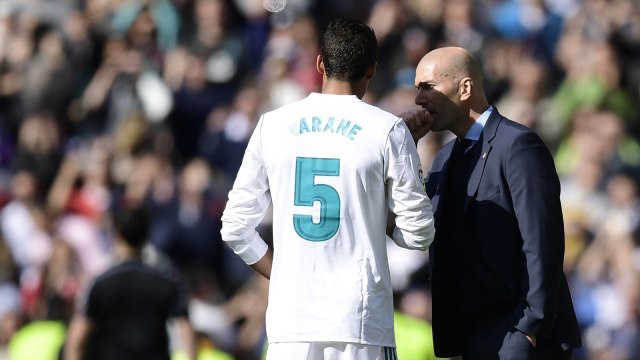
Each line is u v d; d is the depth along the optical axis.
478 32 51.94
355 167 18.11
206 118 50.62
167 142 49.41
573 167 46.75
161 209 44.66
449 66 19.73
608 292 42.16
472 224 19.55
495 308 19.55
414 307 33.84
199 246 44.06
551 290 18.70
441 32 51.25
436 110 19.78
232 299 43.12
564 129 48.56
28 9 54.31
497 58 51.38
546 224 18.84
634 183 45.81
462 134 19.88
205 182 44.97
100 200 45.69
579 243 43.72
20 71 51.88
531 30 53.34
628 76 51.47
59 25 54.31
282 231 18.31
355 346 17.92
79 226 43.97
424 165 42.72
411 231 18.28
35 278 41.50
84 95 51.59
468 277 19.69
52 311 39.28
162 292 30.05
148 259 31.12
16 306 40.56
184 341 30.17
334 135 18.27
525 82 49.25
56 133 49.66
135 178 45.41
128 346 29.69
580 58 51.47
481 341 19.50
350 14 55.59
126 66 51.03
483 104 19.84
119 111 50.41
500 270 19.28
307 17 53.91
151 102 50.50
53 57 51.81
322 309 17.95
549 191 19.02
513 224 19.23
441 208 19.88
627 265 42.56
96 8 54.09
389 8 52.03
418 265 38.16
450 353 20.09
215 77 51.41
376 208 18.23
